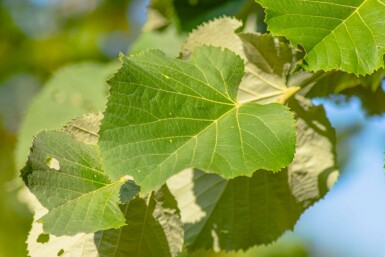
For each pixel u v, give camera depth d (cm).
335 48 66
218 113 66
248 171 63
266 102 72
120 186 65
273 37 71
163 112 65
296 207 75
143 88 65
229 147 64
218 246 75
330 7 66
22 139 100
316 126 74
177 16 85
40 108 101
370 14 66
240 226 75
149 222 69
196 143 64
